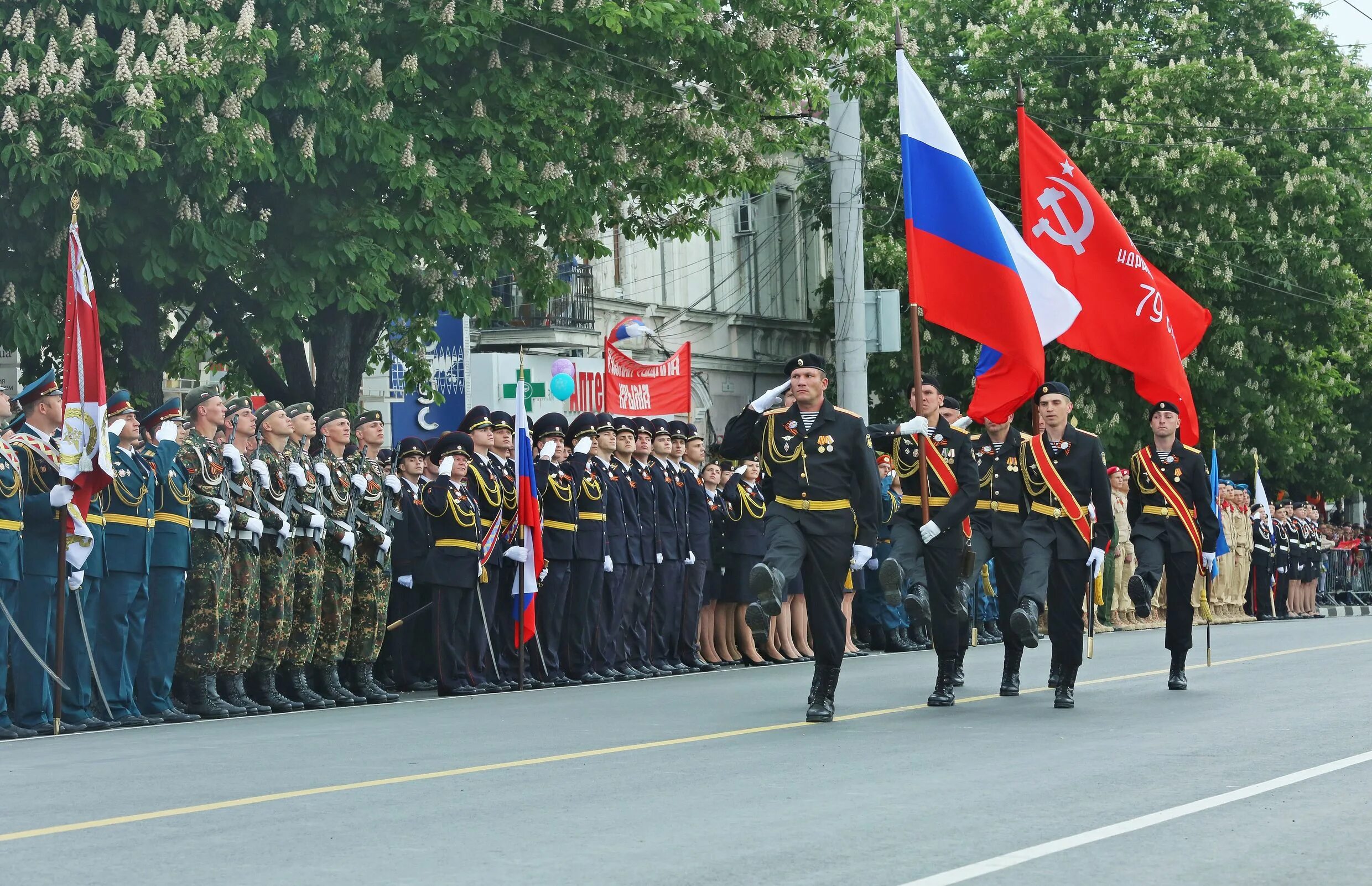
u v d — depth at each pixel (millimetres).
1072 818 13172
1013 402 24938
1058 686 22203
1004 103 60438
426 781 15375
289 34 31125
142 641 23156
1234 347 60500
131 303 32156
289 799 14383
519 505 28906
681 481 33031
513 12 33844
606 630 30969
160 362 34031
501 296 56031
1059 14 60969
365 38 32375
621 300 60250
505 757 17219
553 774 15805
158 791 14961
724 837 12406
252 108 29812
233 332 35906
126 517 22828
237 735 20172
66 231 28938
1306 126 62094
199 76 28625
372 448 27578
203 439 24016
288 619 25156
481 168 33094
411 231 32062
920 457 22438
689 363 56375
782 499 20500
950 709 22062
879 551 38531
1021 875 10961
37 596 21797
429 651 30000
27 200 27938
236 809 13852
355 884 10773
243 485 24375
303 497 25375
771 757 17031
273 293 31422
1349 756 16797
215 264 29844
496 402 53844
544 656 29641
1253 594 57719
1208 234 59594
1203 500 24938
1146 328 31453
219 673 24484
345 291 31828
